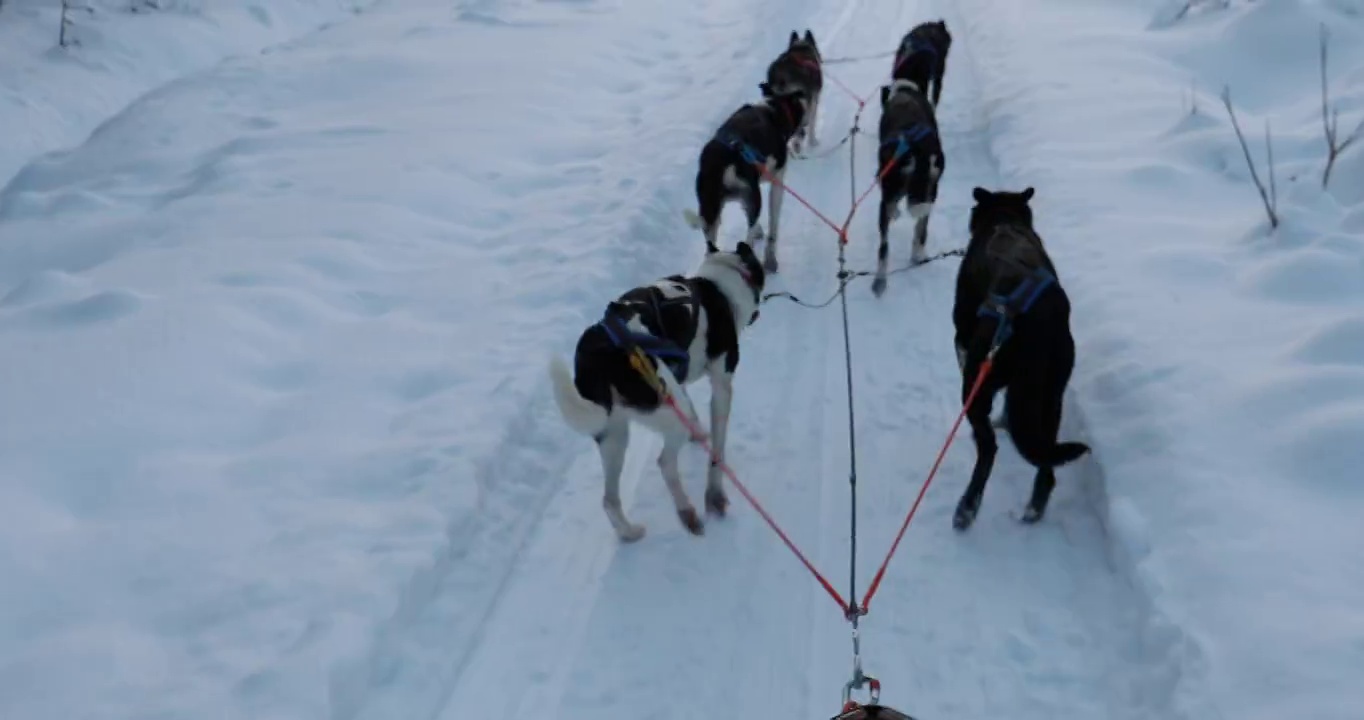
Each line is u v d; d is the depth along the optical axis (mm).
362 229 7129
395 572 4078
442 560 4281
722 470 4633
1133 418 4691
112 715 3465
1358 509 3953
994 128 8672
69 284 6488
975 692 3730
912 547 4477
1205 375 4809
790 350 6070
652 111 9664
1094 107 8500
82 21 12641
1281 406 4473
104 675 3637
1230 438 4391
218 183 8094
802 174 8539
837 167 8617
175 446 4922
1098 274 5926
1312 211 6078
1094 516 4527
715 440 4820
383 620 3885
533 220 7441
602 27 12328
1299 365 4711
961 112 9516
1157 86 8688
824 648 3988
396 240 7109
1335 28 8656
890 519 4664
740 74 10375
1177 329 5250
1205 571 3789
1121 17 10969
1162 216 6609
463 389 5363
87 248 7301
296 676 3568
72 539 4305
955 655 3900
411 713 3668
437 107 9656
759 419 5453
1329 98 7793
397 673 3811
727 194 6566
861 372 5793
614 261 6621
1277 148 7137
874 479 4930
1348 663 3283
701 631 4086
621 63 11125
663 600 4254
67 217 7840
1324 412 4344
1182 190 6938
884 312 6406
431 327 6027
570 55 11055
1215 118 7664
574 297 6191
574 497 4906
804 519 4703
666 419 4301
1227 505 4035
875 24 12688
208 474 4727
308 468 4762
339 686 3602
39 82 11047
